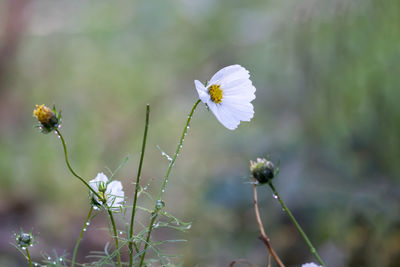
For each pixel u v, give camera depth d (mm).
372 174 2240
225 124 1274
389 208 2102
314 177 2357
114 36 4281
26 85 3701
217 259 2248
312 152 2424
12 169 2996
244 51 3377
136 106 3811
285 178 2438
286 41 2469
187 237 2396
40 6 3855
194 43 3920
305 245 2189
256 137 2982
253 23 3449
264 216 2369
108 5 4355
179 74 3754
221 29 3768
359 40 2193
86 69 4082
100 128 3533
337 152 2332
